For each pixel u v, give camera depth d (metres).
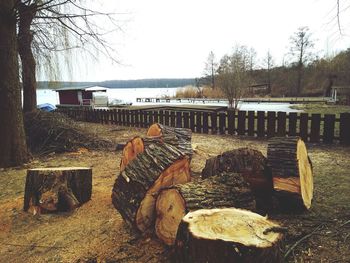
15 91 6.35
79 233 3.19
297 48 40.06
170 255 2.67
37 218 3.61
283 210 3.50
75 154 7.36
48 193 3.74
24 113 8.95
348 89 27.84
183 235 2.03
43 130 7.99
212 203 2.67
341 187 4.35
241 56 28.31
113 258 2.68
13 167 6.25
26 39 9.44
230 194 2.88
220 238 1.83
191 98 38.12
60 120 8.61
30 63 10.24
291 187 3.32
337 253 2.66
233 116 9.49
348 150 6.93
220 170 3.77
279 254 1.89
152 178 3.05
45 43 9.42
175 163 3.21
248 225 2.01
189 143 5.52
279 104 26.42
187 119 10.56
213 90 39.94
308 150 7.04
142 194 3.01
